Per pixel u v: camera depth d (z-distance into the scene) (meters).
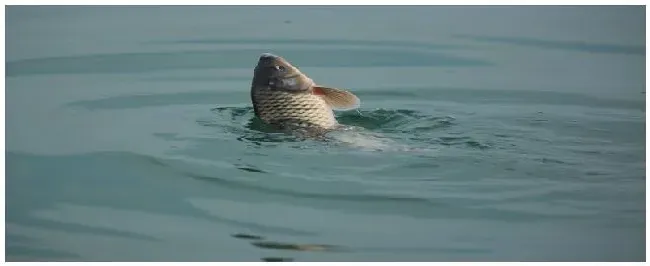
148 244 7.38
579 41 13.70
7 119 10.34
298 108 9.58
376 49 13.26
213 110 10.63
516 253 7.16
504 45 13.55
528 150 9.22
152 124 10.10
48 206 8.08
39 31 13.87
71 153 9.27
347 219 7.70
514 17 14.95
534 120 10.35
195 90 11.45
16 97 11.12
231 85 11.65
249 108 10.72
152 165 8.84
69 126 10.09
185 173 8.62
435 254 7.14
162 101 11.00
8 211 7.99
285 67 9.65
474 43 13.62
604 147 9.40
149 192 8.30
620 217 7.72
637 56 13.00
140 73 12.11
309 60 12.72
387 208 7.87
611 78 12.10
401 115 10.48
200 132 9.71
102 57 12.73
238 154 8.98
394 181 8.37
